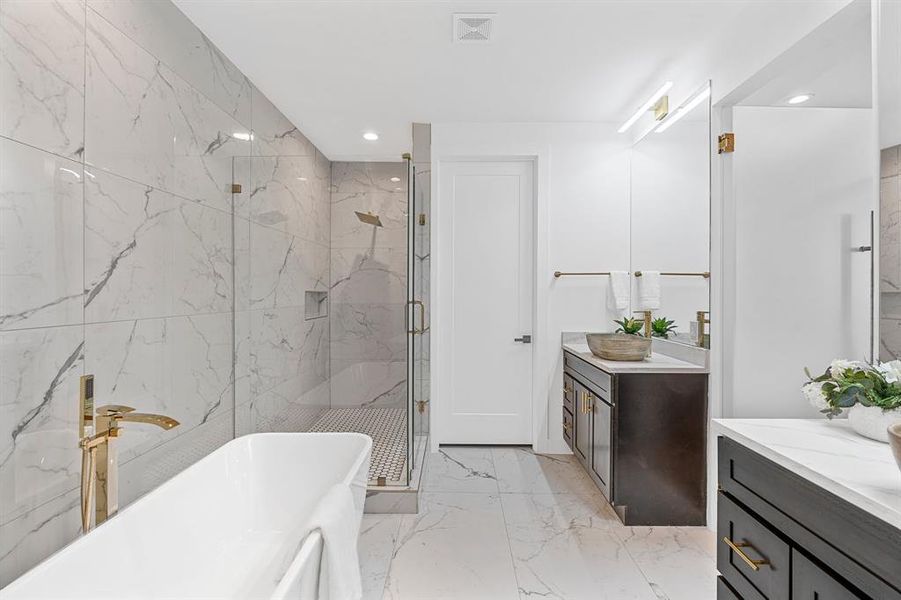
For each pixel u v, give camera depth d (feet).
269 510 7.34
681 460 8.52
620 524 8.66
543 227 12.27
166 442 6.90
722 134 8.04
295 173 10.71
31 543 4.67
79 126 5.23
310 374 11.14
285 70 9.24
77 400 5.22
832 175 6.56
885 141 4.75
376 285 11.19
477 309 12.76
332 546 4.71
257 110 10.05
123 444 6.00
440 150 12.24
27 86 4.57
